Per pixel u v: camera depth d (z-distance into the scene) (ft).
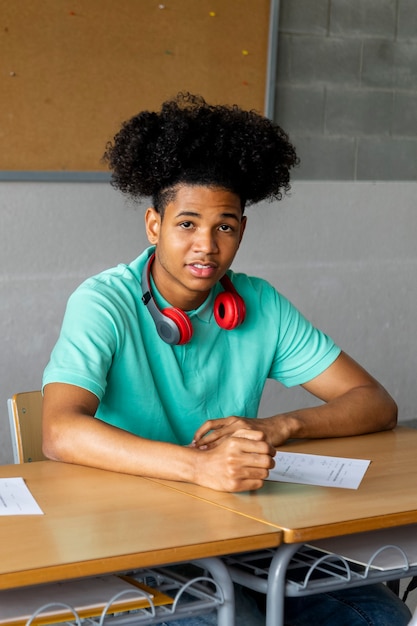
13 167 11.62
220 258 6.09
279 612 4.83
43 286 12.21
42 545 4.39
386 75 14.42
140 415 6.39
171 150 5.94
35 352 12.26
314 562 5.04
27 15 11.40
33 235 12.05
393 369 15.33
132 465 5.50
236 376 6.77
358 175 14.48
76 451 5.64
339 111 14.11
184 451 5.47
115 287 6.40
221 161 6.00
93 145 12.09
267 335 6.92
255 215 13.74
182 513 4.91
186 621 5.37
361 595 6.06
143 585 4.73
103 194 12.46
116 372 6.31
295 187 13.98
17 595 4.46
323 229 14.34
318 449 6.31
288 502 5.14
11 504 4.99
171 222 6.04
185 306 6.46
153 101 12.39
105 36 11.94
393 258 15.05
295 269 14.23
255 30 13.00
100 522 4.74
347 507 5.08
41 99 11.66
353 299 14.80
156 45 12.29
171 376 6.47
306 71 13.74
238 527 4.70
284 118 13.70
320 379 7.06
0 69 11.34
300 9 13.55
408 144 14.83
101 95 12.03
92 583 4.65
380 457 6.17
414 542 5.31
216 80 12.81
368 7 14.08
